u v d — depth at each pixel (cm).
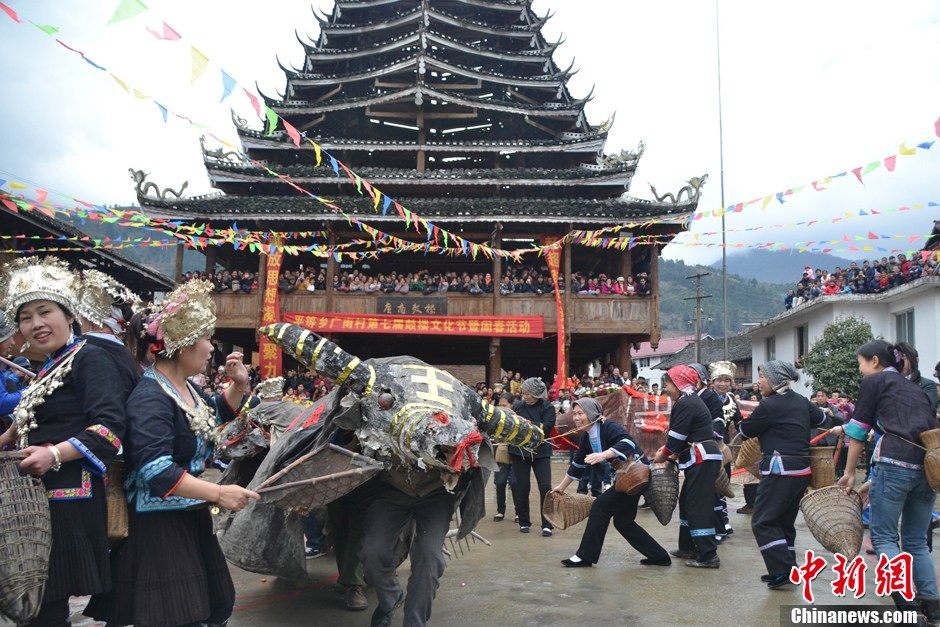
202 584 348
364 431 427
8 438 335
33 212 1717
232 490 340
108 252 2141
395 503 455
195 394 382
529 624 510
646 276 2530
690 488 690
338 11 3050
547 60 2961
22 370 450
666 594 589
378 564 443
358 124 2856
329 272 2489
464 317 2466
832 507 541
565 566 689
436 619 519
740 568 686
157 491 328
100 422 321
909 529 517
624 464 686
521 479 887
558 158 2878
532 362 3136
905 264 2314
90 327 357
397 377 442
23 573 293
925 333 2194
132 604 335
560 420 924
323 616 527
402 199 2542
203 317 362
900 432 507
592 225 2486
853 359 2248
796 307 2764
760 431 634
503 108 2748
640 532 695
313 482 399
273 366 2438
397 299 2498
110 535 338
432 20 2900
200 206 2438
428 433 406
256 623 509
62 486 319
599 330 2497
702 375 845
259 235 2258
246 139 2633
